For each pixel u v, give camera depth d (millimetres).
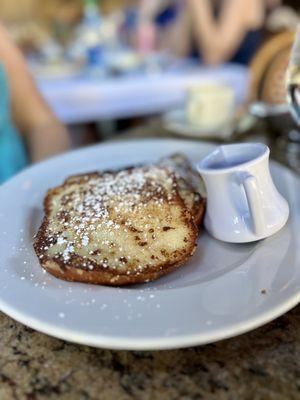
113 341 171
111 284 210
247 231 241
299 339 196
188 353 190
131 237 230
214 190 253
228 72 963
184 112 603
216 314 182
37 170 351
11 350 196
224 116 535
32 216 283
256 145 254
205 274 223
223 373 180
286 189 293
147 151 389
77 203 266
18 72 611
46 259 216
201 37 1173
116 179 291
